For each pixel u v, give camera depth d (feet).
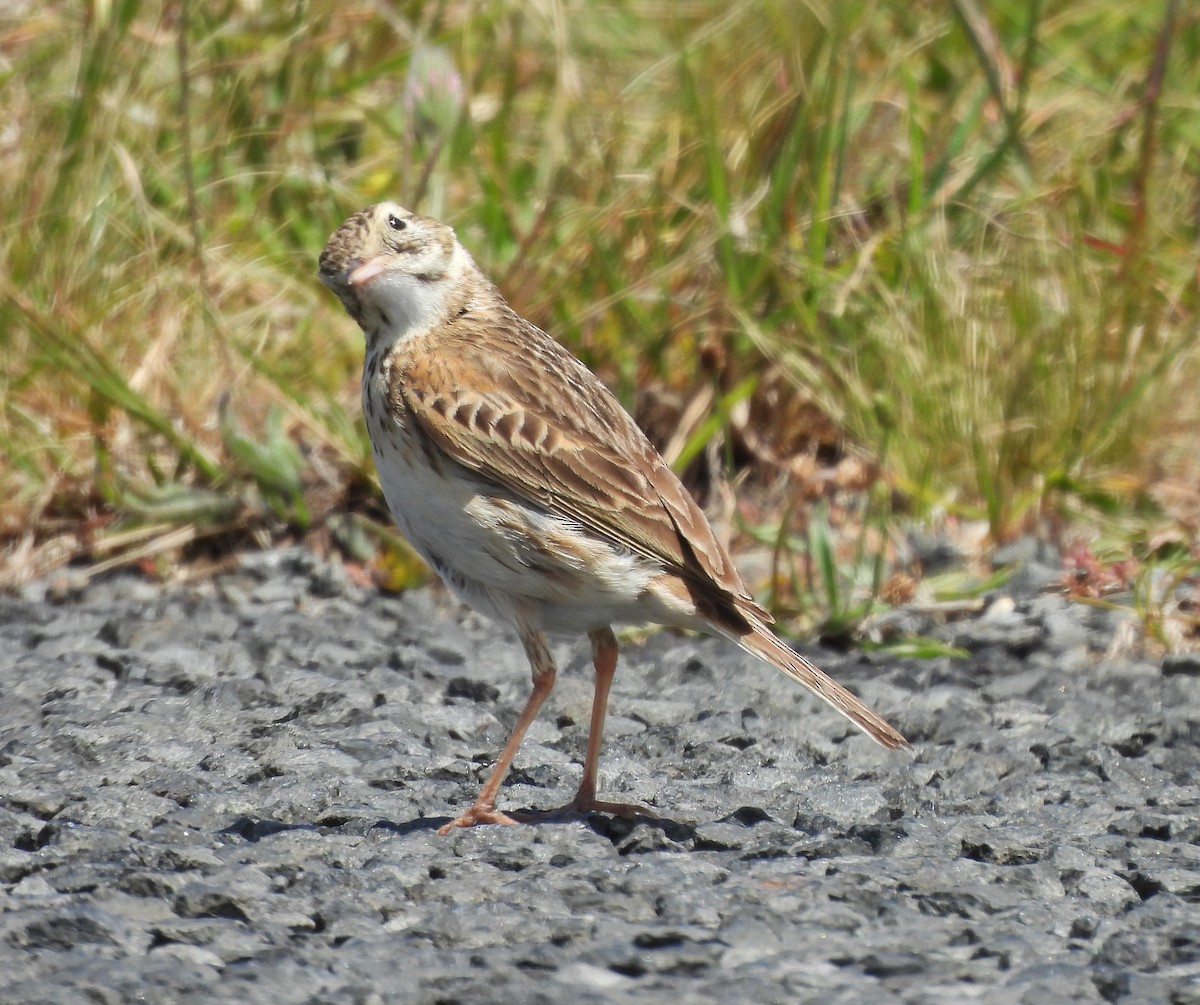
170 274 52.85
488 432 31.58
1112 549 47.34
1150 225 54.70
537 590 31.81
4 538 48.21
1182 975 24.44
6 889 26.99
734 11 58.13
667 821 30.86
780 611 44.39
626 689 39.27
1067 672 40.55
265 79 60.03
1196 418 51.55
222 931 25.58
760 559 47.37
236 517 48.44
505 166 55.98
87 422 50.11
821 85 54.90
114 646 42.01
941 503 48.39
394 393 32.27
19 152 55.72
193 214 50.06
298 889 27.17
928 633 43.45
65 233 53.16
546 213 52.08
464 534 31.91
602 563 31.30
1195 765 34.78
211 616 43.57
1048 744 35.04
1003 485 48.96
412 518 32.55
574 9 63.77
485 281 34.35
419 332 32.89
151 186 56.59
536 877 27.73
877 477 49.08
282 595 45.96
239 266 54.13
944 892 26.96
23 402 50.26
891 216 53.42
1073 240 52.03
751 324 49.62
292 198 58.39
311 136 59.57
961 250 54.65
